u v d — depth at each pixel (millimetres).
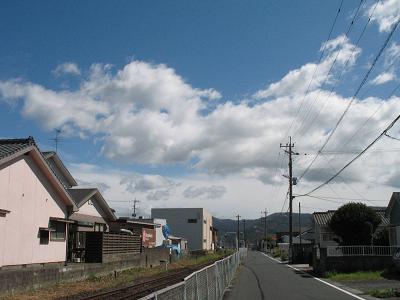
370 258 28594
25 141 21656
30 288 19797
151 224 50719
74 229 31219
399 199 35906
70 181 33969
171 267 39844
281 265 41750
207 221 99500
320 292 18922
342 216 41312
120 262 31453
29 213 22047
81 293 19078
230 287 21266
